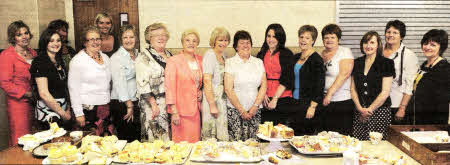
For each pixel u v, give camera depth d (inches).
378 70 102.3
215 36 100.1
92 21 110.9
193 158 69.8
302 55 107.7
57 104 98.0
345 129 110.0
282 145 79.3
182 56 98.8
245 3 115.4
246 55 103.0
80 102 97.0
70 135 77.6
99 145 73.7
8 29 99.7
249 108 104.7
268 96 110.9
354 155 63.4
